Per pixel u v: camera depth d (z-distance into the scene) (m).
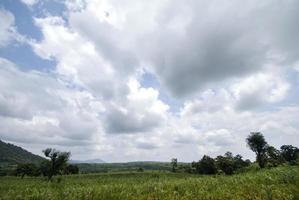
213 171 114.12
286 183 19.67
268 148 74.44
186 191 19.66
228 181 24.41
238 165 110.81
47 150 73.56
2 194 22.50
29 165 111.62
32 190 24.67
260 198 15.54
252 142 74.19
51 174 74.00
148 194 19.88
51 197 20.52
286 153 106.31
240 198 16.08
